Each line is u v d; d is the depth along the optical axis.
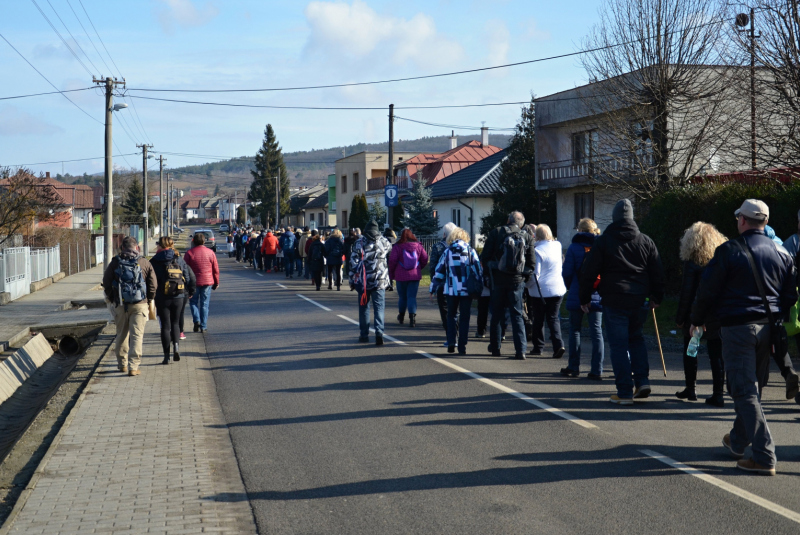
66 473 5.53
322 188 116.06
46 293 23.55
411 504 4.80
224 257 52.56
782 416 6.87
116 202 97.44
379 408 7.38
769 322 5.27
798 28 14.19
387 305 18.00
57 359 14.42
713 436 6.22
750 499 4.74
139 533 4.39
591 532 4.27
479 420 6.84
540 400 7.61
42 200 26.75
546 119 29.44
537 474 5.30
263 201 114.75
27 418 9.83
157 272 10.14
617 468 5.40
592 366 8.68
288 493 5.06
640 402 7.49
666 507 4.62
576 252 8.73
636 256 7.30
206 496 5.02
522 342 10.09
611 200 22.25
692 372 7.54
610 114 19.78
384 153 65.81
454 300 10.51
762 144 15.59
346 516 4.62
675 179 19.00
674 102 18.83
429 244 38.94
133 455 5.98
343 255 22.59
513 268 9.82
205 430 6.75
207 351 11.36
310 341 12.02
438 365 9.62
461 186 42.00
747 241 5.36
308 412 7.31
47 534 4.38
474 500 4.84
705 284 5.38
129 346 9.48
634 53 18.91
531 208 33.25
